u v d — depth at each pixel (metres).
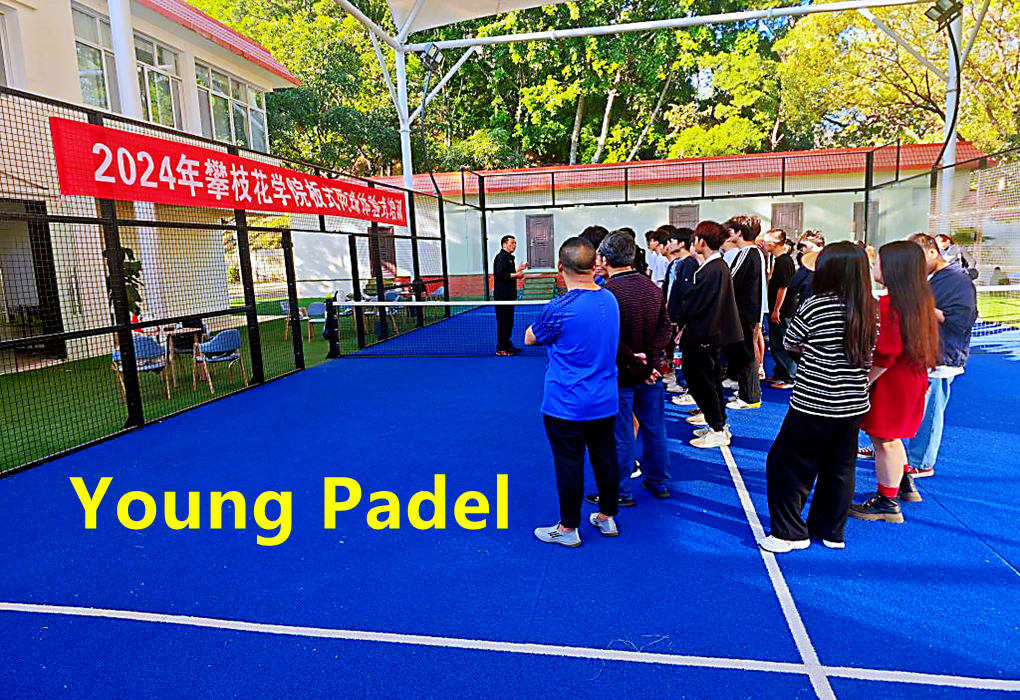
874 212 16.80
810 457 3.16
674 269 5.06
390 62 31.78
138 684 2.43
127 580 3.22
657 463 3.99
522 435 5.50
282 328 14.60
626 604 2.86
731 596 2.90
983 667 2.37
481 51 29.64
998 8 18.81
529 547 3.45
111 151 5.68
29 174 8.96
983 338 9.77
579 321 3.16
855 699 2.23
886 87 22.31
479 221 18.45
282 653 2.59
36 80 10.32
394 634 2.70
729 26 29.92
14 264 9.89
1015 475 4.22
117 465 5.04
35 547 3.62
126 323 6.10
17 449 5.61
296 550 3.51
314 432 5.81
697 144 26.55
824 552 3.28
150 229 8.98
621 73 29.52
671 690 2.31
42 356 9.94
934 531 3.47
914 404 3.39
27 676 2.49
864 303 2.97
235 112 16.86
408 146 13.37
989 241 13.05
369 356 10.16
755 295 5.77
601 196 17.86
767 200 17.20
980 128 20.56
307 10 31.45
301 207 8.86
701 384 4.79
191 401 7.38
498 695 2.31
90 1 11.49
